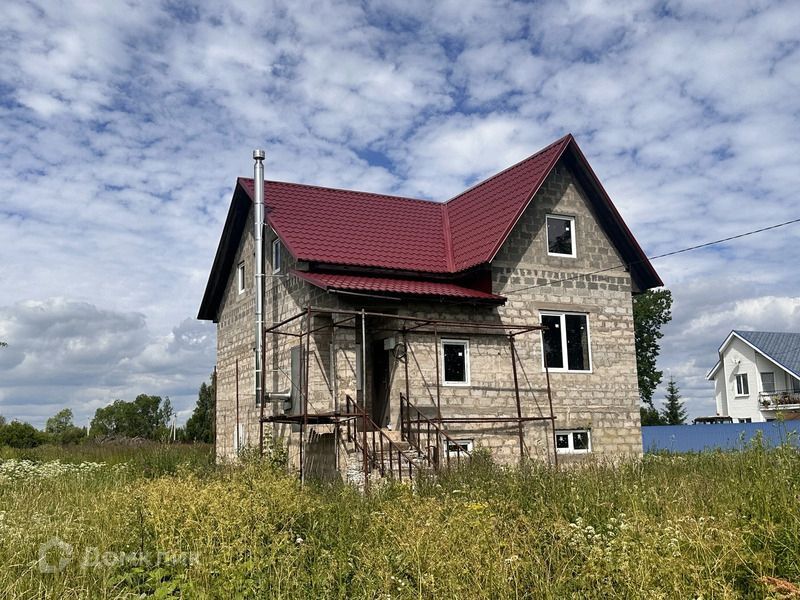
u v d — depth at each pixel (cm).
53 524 1048
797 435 1428
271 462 1655
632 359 2006
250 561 802
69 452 2759
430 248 1975
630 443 1958
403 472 1552
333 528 1002
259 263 1975
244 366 2191
